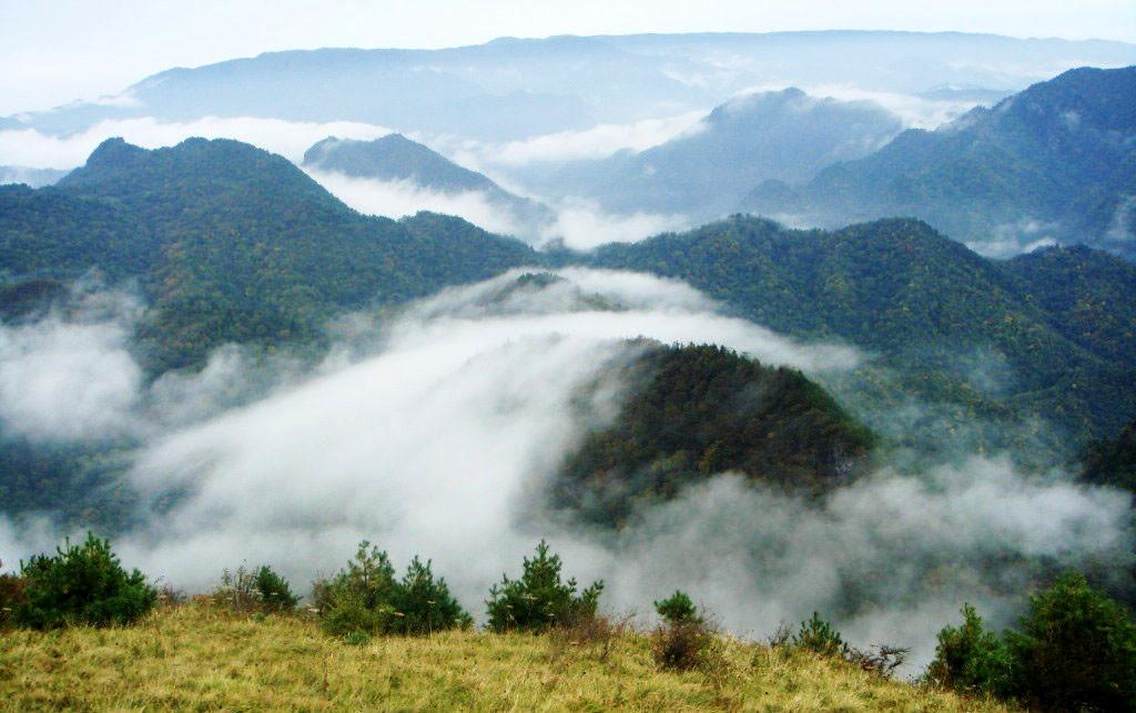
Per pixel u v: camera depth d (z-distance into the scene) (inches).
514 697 439.5
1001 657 593.9
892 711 500.7
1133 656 534.0
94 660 471.2
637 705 454.3
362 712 407.2
